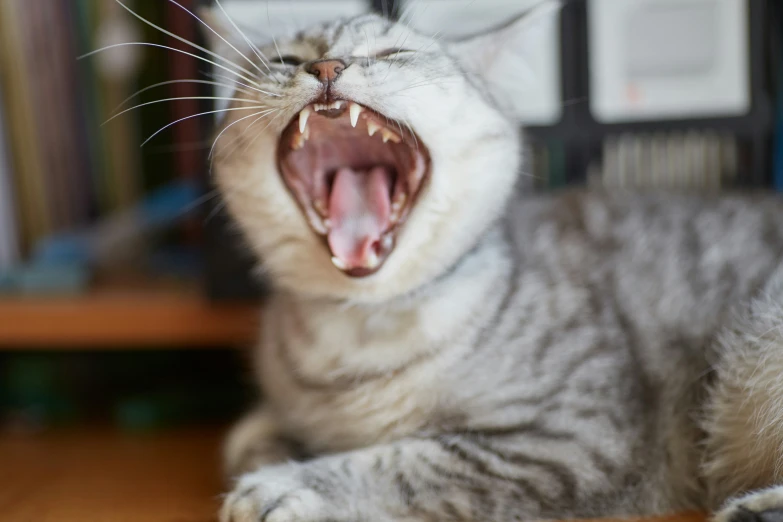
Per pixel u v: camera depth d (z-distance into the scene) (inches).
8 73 29.0
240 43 23.8
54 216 30.0
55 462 25.8
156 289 28.1
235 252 26.3
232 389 28.9
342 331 22.5
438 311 22.1
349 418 22.3
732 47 25.9
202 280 27.3
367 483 20.9
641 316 23.0
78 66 30.1
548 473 21.0
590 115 26.2
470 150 22.3
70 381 29.0
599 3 25.9
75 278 27.8
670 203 24.8
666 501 22.2
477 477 20.9
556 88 26.2
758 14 25.8
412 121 21.9
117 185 30.6
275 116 21.9
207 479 24.6
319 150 23.1
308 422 23.0
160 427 28.2
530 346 22.1
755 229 23.9
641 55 26.0
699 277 23.4
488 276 22.6
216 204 25.3
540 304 22.5
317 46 22.6
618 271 23.5
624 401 22.0
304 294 22.8
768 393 21.9
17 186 29.4
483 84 23.4
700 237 23.9
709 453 22.4
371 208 22.8
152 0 29.6
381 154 23.4
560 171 26.5
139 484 24.4
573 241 24.1
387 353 22.1
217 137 23.0
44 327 26.6
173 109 29.8
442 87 22.1
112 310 26.5
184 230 30.0
